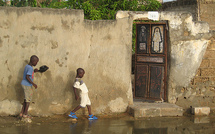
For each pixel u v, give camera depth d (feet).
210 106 21.15
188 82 20.65
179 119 18.38
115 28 18.92
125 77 19.22
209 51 20.71
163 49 20.88
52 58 17.94
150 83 21.38
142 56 21.72
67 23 18.10
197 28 20.36
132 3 28.71
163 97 21.91
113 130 15.28
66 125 16.15
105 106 19.02
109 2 29.37
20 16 17.40
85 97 17.47
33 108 17.90
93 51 18.60
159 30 20.92
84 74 18.48
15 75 17.49
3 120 16.55
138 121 17.46
